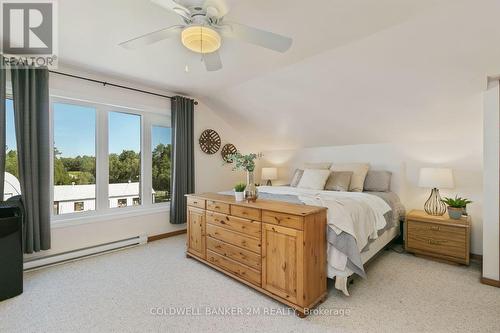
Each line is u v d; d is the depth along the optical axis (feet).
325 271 6.73
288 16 6.08
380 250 9.33
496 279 7.43
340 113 11.14
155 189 12.35
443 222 9.07
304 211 6.18
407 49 7.23
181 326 5.74
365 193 10.12
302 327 5.69
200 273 8.42
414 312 6.19
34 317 6.05
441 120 9.55
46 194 8.72
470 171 9.84
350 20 6.26
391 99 9.39
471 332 5.45
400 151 11.56
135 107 11.36
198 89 12.09
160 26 6.53
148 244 11.38
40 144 8.64
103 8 5.79
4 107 7.90
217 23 5.03
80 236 9.84
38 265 8.57
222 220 8.22
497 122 7.49
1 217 7.31
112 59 8.68
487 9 5.60
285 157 16.14
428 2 5.58
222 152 15.05
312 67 9.04
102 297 6.93
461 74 7.49
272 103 12.12
